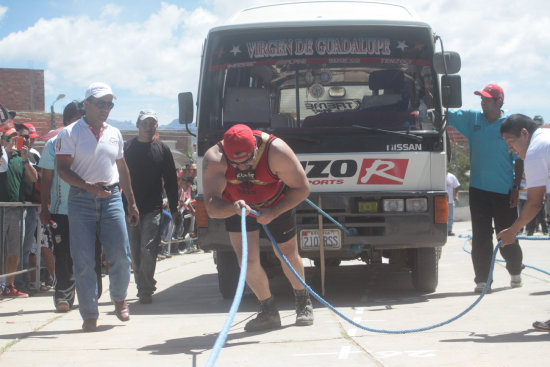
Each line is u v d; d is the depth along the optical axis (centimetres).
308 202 639
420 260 751
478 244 749
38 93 3188
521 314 579
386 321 582
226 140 477
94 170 589
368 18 732
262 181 509
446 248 1407
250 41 738
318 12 757
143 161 778
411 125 712
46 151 666
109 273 622
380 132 705
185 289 893
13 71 3156
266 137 500
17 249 819
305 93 725
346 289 834
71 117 709
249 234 545
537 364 402
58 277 694
